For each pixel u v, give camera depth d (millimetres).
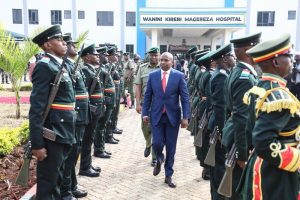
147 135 6289
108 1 32656
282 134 2291
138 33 32844
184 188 5000
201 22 23031
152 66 6641
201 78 5633
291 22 31062
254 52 2438
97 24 32812
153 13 23047
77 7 32500
